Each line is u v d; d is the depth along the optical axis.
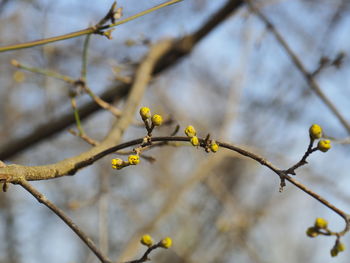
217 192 5.29
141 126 2.92
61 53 4.56
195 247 5.64
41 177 1.84
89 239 1.63
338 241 1.72
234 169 6.82
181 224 5.73
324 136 2.64
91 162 1.91
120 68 3.99
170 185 6.33
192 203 5.89
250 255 5.34
